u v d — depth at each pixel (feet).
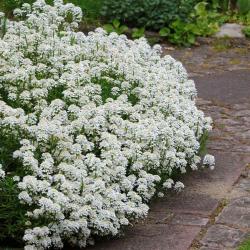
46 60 23.65
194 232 18.45
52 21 26.76
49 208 16.49
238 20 40.45
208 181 21.77
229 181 21.80
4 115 19.24
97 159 18.35
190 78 32.53
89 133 19.69
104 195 18.01
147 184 19.38
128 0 37.83
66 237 17.54
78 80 21.84
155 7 37.99
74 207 17.06
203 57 35.78
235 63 34.99
